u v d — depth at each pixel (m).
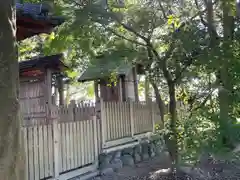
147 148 7.27
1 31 1.77
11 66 1.80
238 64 4.42
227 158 4.49
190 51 4.71
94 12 4.88
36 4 5.18
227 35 4.77
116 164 5.93
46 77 8.55
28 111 8.24
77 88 19.02
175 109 5.07
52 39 5.95
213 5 5.07
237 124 4.55
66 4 4.99
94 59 6.97
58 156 4.62
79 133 5.22
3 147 1.70
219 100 4.68
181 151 4.74
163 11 5.06
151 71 5.55
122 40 6.03
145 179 4.93
